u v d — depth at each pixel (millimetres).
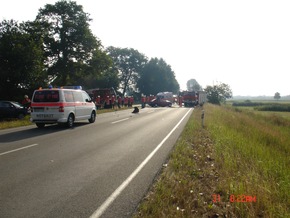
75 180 5957
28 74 27469
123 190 5371
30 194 5133
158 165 7219
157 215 4230
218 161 7426
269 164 7031
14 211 4410
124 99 41031
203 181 5949
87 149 9258
